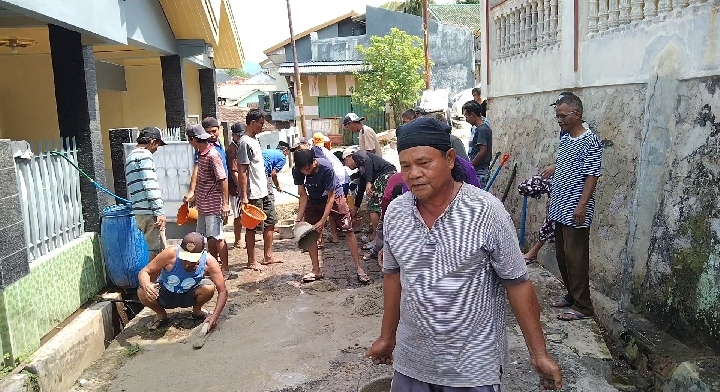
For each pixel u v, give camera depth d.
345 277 6.12
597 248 5.12
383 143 21.14
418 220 2.26
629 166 4.70
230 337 4.66
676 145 4.11
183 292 4.86
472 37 26.00
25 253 4.20
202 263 4.86
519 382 3.53
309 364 4.07
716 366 3.46
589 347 3.98
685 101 4.02
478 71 28.11
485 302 2.21
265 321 4.96
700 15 3.79
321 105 25.73
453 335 2.19
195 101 11.73
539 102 6.31
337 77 25.44
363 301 5.29
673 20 4.09
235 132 6.91
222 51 11.55
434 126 2.18
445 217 2.21
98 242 5.71
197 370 4.10
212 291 4.98
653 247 4.31
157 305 4.92
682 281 3.98
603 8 5.00
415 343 2.28
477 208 2.18
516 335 4.23
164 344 4.62
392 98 23.80
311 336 4.58
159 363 4.27
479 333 2.20
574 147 4.32
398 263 2.32
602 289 5.04
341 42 26.42
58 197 5.16
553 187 4.58
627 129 4.72
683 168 4.03
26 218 4.55
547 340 4.10
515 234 2.23
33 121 8.88
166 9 8.39
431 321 2.21
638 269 4.46
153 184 5.45
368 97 23.52
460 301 2.17
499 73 7.43
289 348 4.37
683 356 3.75
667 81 4.15
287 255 7.16
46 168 4.97
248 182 6.40
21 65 8.73
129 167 5.45
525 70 6.57
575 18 5.37
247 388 3.79
